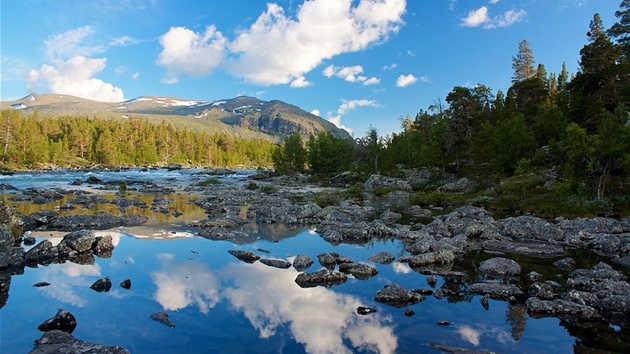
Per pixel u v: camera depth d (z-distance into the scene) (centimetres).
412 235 2295
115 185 6303
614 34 6569
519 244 2033
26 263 1580
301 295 1255
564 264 1630
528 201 3525
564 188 3309
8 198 3922
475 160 5472
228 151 17788
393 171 7681
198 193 5300
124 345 891
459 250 1889
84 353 812
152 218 2880
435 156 6606
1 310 1088
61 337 881
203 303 1165
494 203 3716
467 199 4272
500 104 7969
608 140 3152
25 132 11444
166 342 909
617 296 1123
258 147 19512
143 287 1300
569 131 3375
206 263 1627
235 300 1196
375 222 2627
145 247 1914
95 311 1087
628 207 3084
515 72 9500
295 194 5497
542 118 6197
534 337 948
